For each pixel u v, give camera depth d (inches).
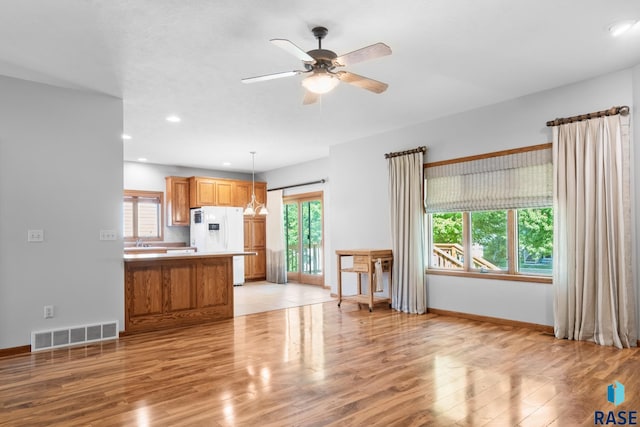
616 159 144.5
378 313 210.7
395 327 177.5
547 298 165.3
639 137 140.3
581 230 151.9
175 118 198.4
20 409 97.0
